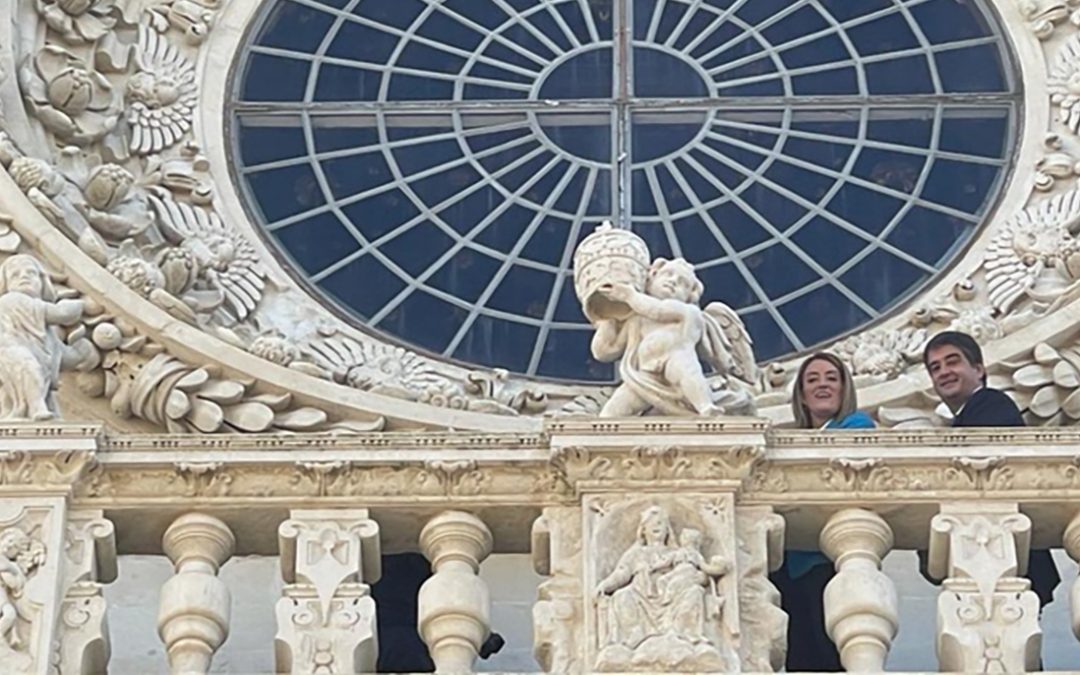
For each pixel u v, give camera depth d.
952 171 22.77
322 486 17.84
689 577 17.36
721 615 17.33
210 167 22.53
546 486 17.86
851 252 22.44
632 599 17.27
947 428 18.33
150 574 19.75
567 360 21.92
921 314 21.75
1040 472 17.80
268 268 22.12
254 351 20.97
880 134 22.97
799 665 18.31
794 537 17.94
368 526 17.77
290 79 23.17
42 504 17.67
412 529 17.95
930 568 17.81
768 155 22.89
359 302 22.17
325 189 22.70
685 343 18.25
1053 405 20.84
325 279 22.27
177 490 17.81
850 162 22.84
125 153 22.42
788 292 22.27
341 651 17.38
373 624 17.50
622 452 17.77
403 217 22.62
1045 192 22.42
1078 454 17.78
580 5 23.47
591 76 23.22
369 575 17.86
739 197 22.73
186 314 20.98
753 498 17.80
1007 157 22.83
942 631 17.41
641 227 22.67
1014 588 17.48
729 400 18.27
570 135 23.00
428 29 23.41
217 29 23.22
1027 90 22.97
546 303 22.23
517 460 17.86
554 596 17.53
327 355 21.59
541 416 21.16
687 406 18.08
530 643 19.62
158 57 22.94
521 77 23.22
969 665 17.27
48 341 18.72
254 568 19.84
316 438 17.92
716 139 22.95
